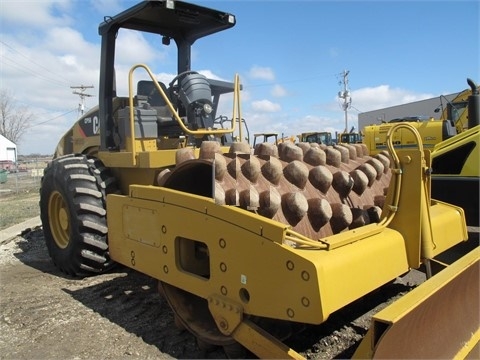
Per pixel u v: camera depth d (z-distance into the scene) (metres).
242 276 2.51
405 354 2.25
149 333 3.44
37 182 25.36
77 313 3.89
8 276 5.16
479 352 2.85
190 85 4.62
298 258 2.22
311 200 2.91
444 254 5.16
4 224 9.28
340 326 3.37
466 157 5.59
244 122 4.75
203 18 4.82
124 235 3.46
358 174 3.32
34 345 3.32
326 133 21.61
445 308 2.64
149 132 4.49
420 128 11.82
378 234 2.72
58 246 5.09
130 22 4.83
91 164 4.82
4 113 58.28
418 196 2.79
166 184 3.14
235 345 2.82
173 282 3.00
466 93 12.03
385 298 3.83
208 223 2.70
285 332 2.82
